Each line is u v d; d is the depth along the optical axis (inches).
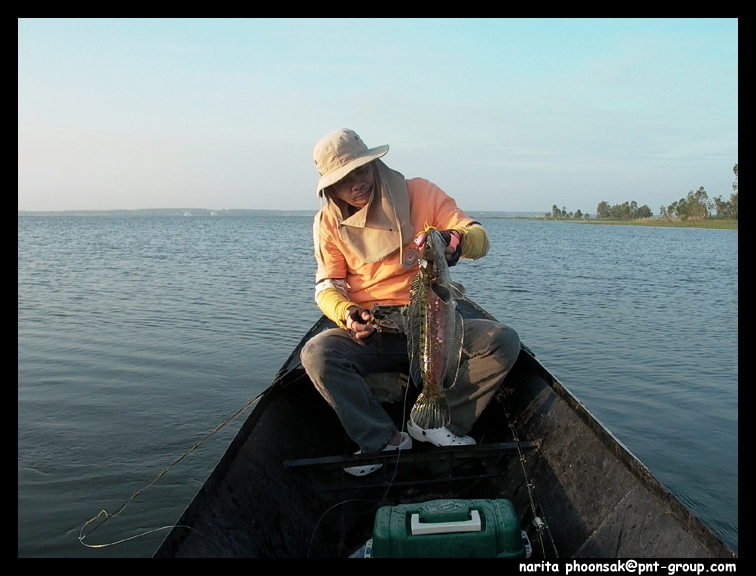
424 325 126.7
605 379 360.5
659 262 1245.1
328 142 143.3
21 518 203.0
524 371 173.3
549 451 140.6
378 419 143.7
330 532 135.9
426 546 103.0
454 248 131.6
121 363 390.9
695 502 213.3
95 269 1021.8
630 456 116.4
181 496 218.1
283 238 2262.6
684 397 325.4
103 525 199.5
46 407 303.4
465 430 148.4
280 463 141.4
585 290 770.8
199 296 701.3
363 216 149.0
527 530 128.6
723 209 4916.3
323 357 137.6
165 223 5147.6
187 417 290.8
